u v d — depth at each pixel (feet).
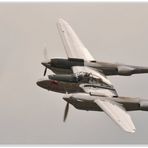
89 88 608.60
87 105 576.61
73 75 631.97
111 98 577.84
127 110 579.89
